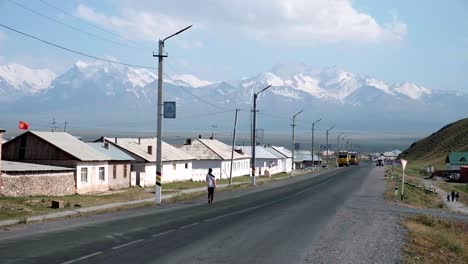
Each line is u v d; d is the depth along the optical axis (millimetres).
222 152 92500
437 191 88125
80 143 53219
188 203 38031
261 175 105000
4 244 17484
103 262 14664
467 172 113812
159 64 38656
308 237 21000
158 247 17469
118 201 40125
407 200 51469
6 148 49125
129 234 20391
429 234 25938
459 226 34719
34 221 25125
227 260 15555
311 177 92125
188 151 88812
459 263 19906
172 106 38281
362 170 124062
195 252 16703
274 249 17797
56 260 14750
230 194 49438
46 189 43062
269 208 34156
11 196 38500
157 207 34375
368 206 38562
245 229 22859
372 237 21969
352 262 16219
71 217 27328
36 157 48469
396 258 17344
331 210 33688
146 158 61875
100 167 51875
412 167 169750
